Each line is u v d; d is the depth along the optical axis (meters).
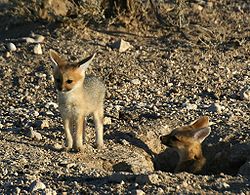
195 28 18.75
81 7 18.89
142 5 19.12
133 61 17.00
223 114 13.95
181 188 9.06
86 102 11.77
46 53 17.38
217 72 16.48
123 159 11.59
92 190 9.20
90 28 18.62
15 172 10.10
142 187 9.09
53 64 11.91
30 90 15.68
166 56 17.28
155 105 14.62
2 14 19.67
